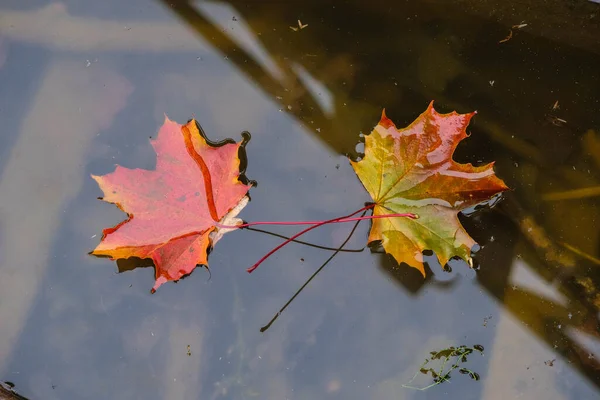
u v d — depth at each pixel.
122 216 1.56
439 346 1.53
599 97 1.59
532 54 1.60
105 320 1.53
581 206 1.56
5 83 1.59
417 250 1.53
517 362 1.53
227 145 1.54
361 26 1.61
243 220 1.55
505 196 1.56
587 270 1.54
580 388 1.52
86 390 1.52
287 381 1.52
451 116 1.52
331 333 1.53
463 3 1.61
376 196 1.54
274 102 1.58
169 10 1.61
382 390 1.52
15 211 1.56
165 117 1.54
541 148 1.58
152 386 1.52
